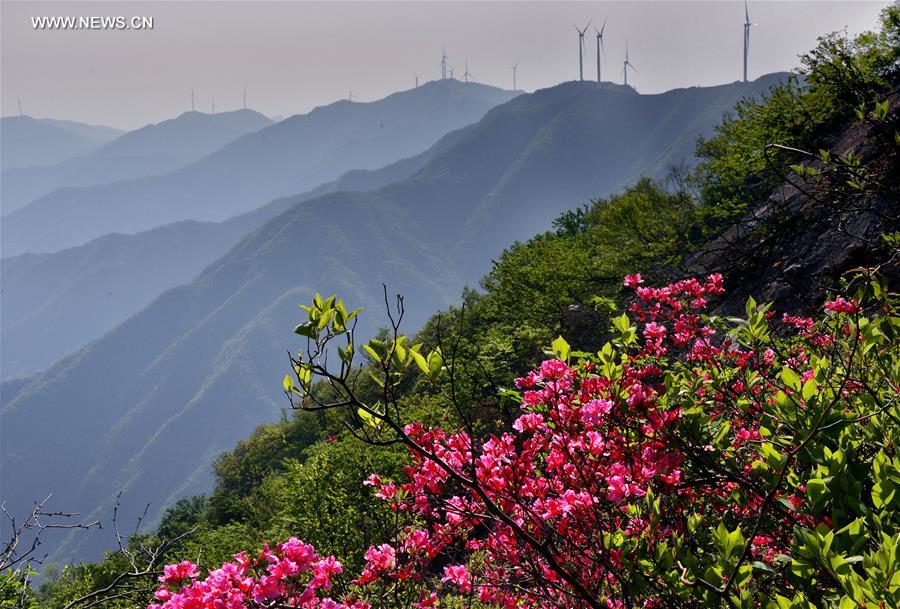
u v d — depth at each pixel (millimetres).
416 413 15984
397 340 2836
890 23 15945
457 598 5031
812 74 12320
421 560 4238
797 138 16609
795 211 15984
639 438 3436
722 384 4082
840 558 2078
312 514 17422
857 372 3693
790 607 2160
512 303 27438
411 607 4270
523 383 3713
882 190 7039
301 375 2682
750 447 3646
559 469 3527
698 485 3475
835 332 4191
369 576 4207
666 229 24594
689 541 3039
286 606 2908
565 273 25844
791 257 14672
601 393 3537
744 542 2473
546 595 3500
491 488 3555
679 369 4570
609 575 3432
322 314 2680
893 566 1906
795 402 2930
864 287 3939
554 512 3350
